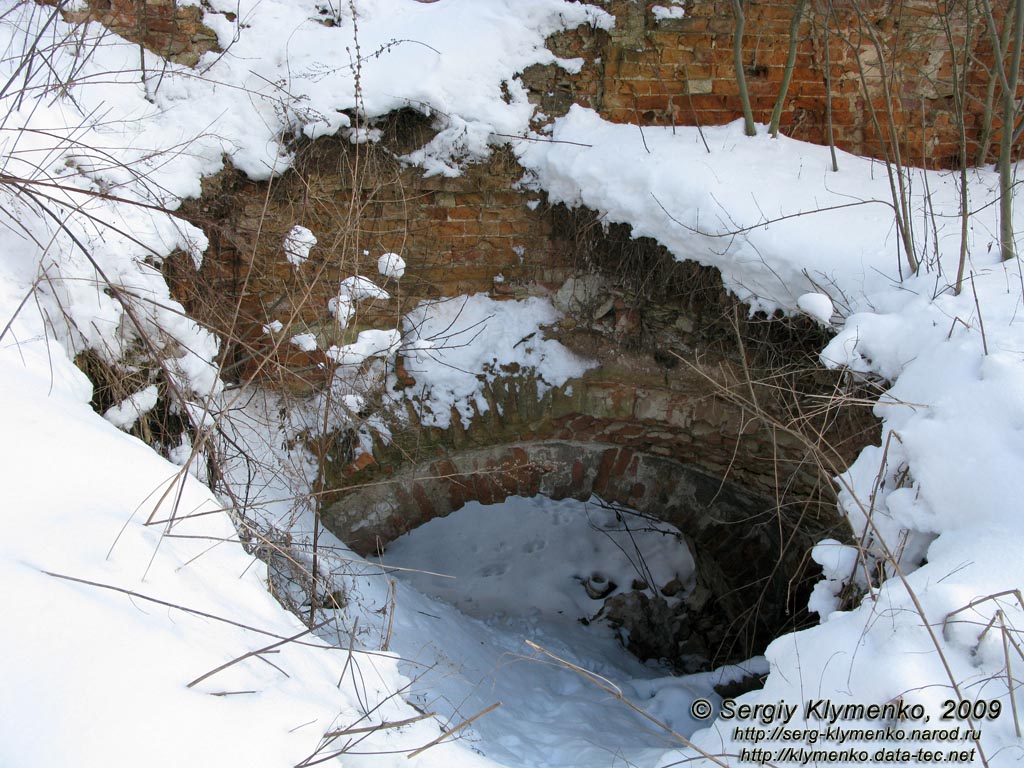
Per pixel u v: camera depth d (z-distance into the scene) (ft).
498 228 14.84
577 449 16.10
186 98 13.00
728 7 13.87
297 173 12.28
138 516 6.78
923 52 14.10
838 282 11.44
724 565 17.71
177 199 11.71
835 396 9.92
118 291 8.82
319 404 13.41
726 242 12.48
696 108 14.55
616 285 14.35
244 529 9.31
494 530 22.57
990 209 12.58
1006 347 8.93
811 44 14.14
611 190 13.64
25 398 7.23
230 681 5.90
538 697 14.84
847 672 7.39
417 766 6.81
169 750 4.98
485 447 15.34
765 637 17.57
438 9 14.67
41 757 4.52
